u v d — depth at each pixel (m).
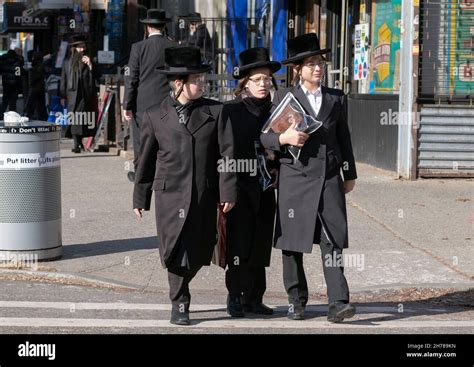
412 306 8.03
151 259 9.41
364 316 7.62
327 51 7.12
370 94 14.48
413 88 13.18
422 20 13.12
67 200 12.38
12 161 8.97
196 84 6.94
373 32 14.61
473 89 13.30
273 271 9.09
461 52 13.23
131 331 7.04
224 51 19.14
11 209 9.02
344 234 7.13
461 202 11.94
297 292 7.40
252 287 7.57
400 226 10.69
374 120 14.38
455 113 13.32
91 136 17.28
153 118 7.01
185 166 6.93
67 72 17.14
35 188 9.05
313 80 7.16
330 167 7.15
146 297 8.23
